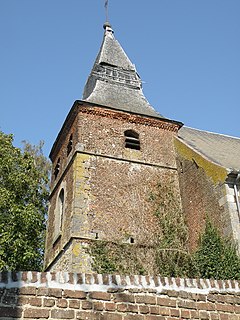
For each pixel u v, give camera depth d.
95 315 5.97
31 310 5.70
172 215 15.42
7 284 5.79
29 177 20.28
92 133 16.47
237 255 11.52
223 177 13.20
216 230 12.83
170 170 16.97
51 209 18.30
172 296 6.56
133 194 15.66
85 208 14.55
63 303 5.90
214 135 20.67
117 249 14.05
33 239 18.50
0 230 17.38
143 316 6.21
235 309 6.83
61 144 18.88
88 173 15.41
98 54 22.45
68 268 13.49
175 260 13.27
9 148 20.72
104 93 19.44
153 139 17.64
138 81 21.34
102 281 6.31
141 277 6.59
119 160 16.30
